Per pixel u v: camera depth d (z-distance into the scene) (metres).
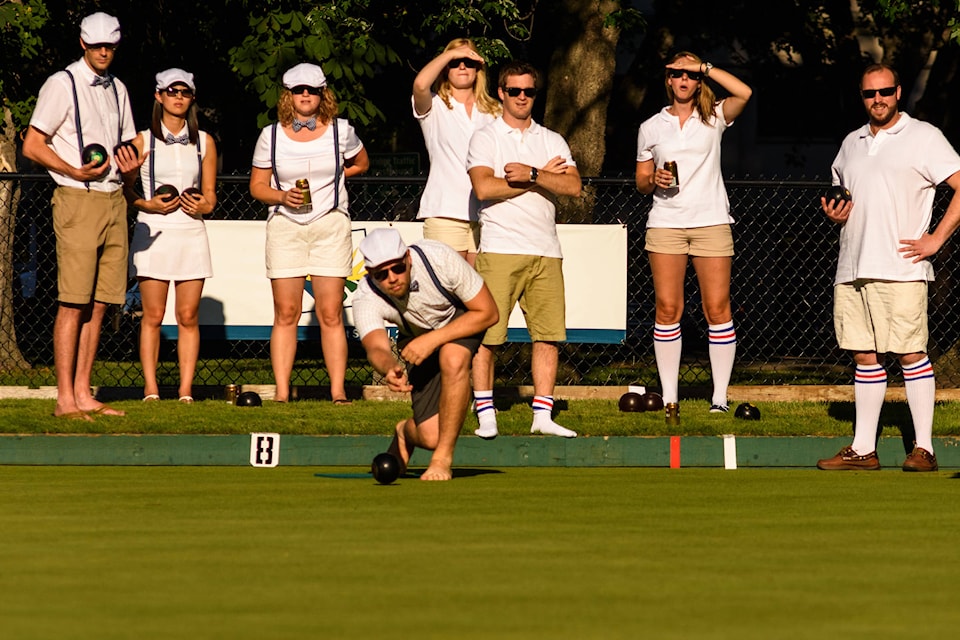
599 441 29.05
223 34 60.00
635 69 73.75
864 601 14.82
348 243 33.19
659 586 15.55
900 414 32.59
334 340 33.47
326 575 16.08
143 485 24.72
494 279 29.20
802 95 83.62
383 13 56.59
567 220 44.78
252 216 45.47
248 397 32.25
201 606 14.38
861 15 74.62
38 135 29.25
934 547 18.31
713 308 32.41
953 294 49.41
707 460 29.06
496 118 31.06
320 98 32.47
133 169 29.70
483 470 27.73
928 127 28.12
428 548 17.95
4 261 45.31
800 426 30.52
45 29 56.12
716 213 31.88
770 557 17.47
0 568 16.47
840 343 28.91
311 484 24.89
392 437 28.86
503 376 46.78
